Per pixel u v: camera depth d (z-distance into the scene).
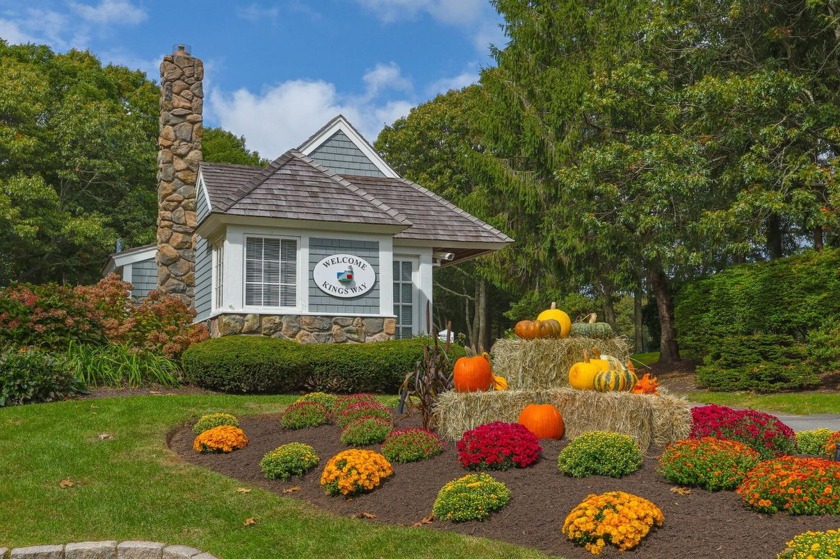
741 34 17.36
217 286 13.98
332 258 13.24
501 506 5.57
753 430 6.76
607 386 7.22
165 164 16.86
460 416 7.31
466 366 7.79
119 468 7.11
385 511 5.87
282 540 5.34
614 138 19.72
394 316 13.52
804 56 17.31
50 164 29.67
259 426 8.98
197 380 11.80
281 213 12.75
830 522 4.78
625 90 18.11
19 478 6.75
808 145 16.16
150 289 19.22
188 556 5.10
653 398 6.99
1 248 27.69
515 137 22.34
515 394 7.34
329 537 5.33
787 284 15.13
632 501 4.95
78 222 27.95
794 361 14.91
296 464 6.96
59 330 11.73
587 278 21.73
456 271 38.47
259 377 11.46
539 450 6.56
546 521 5.29
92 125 29.06
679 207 17.50
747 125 15.76
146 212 31.83
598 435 6.32
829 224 14.71
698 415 7.13
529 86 21.92
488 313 41.44
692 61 17.20
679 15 17.08
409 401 8.34
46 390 10.12
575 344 7.94
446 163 34.50
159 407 9.59
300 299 12.98
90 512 6.00
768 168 15.66
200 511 6.02
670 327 20.25
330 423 8.82
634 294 22.33
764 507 5.04
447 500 5.55
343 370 11.83
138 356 11.97
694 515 5.13
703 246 18.67
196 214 16.83
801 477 5.05
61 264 30.64
